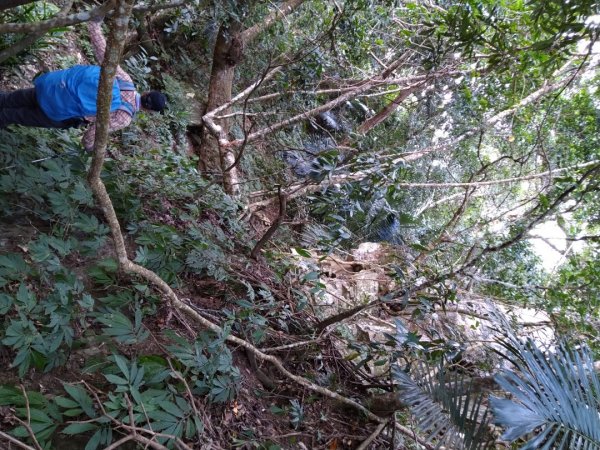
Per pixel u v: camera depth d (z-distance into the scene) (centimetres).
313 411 400
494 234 620
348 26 601
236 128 714
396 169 417
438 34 440
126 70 560
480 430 262
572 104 706
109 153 442
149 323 346
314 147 809
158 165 463
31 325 266
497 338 362
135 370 283
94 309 323
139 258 358
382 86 741
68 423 261
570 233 620
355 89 651
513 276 684
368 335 527
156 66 637
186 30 664
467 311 582
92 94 322
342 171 451
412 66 734
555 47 313
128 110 334
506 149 821
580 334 485
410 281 416
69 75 322
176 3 257
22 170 342
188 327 359
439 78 634
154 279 298
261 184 704
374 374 496
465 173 925
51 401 266
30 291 298
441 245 572
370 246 689
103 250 368
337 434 388
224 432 325
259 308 414
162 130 578
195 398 319
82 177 361
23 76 414
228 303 416
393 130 856
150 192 438
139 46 602
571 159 681
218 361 324
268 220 655
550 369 248
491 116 714
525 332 527
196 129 673
